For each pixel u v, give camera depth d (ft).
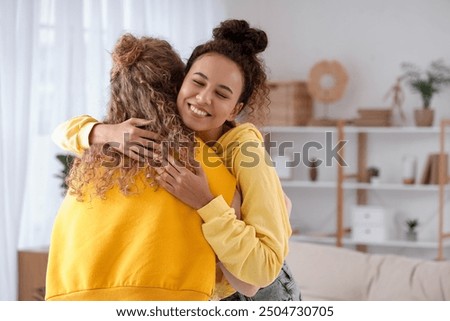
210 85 4.72
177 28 17.35
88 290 4.65
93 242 4.69
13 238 12.92
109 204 4.73
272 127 18.45
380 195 19.10
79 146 5.08
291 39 19.49
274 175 4.99
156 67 4.95
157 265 4.55
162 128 4.79
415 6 18.49
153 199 4.66
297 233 19.04
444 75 18.21
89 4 14.51
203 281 4.62
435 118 18.37
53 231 4.99
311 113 19.54
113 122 5.10
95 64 14.49
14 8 12.52
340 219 18.17
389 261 11.80
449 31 18.24
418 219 18.75
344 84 18.24
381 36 18.78
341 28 19.08
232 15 19.83
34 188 13.96
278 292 5.70
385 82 18.75
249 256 4.60
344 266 11.96
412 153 18.72
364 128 17.75
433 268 11.18
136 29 15.69
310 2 19.31
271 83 18.52
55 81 13.78
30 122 13.65
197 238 4.64
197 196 4.65
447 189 18.38
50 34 13.69
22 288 13.16
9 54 12.50
